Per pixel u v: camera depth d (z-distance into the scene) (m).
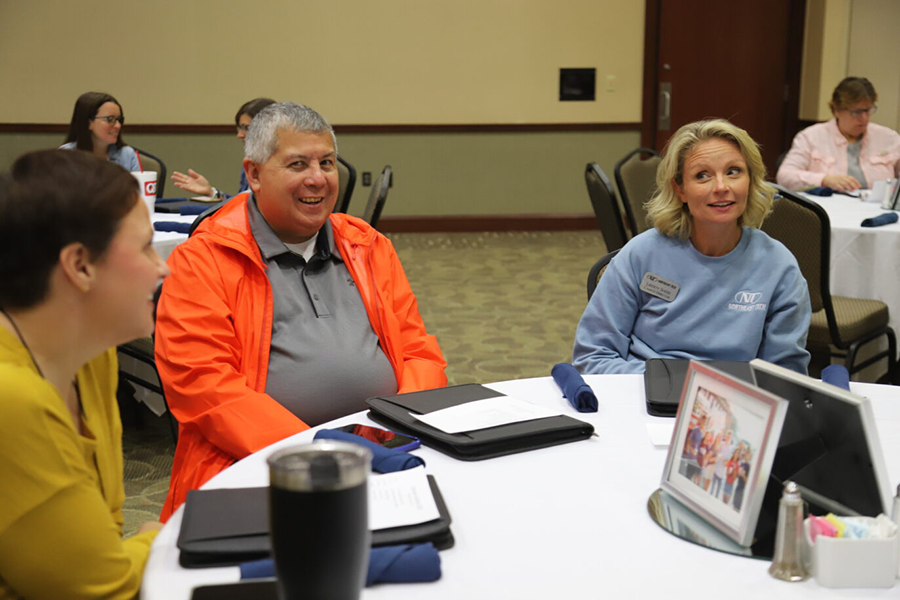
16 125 7.05
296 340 1.89
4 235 0.98
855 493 1.07
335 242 2.01
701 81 7.54
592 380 1.73
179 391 1.75
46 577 0.99
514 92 7.38
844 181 4.34
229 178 7.29
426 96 7.34
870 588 0.96
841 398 1.04
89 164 1.02
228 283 1.83
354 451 0.75
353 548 0.74
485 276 5.94
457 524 1.11
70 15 6.93
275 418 1.68
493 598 0.93
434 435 1.35
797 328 1.99
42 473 0.98
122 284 1.04
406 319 2.08
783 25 7.52
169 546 1.05
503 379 3.84
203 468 1.73
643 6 7.30
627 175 4.08
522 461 1.31
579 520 1.12
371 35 7.20
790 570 0.98
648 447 1.38
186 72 7.10
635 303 2.06
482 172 7.52
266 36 7.11
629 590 0.95
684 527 1.09
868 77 7.33
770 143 7.75
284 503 0.72
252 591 0.90
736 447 1.08
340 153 7.39
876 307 3.15
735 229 2.00
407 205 7.55
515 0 7.22
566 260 6.46
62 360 1.06
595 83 7.41
